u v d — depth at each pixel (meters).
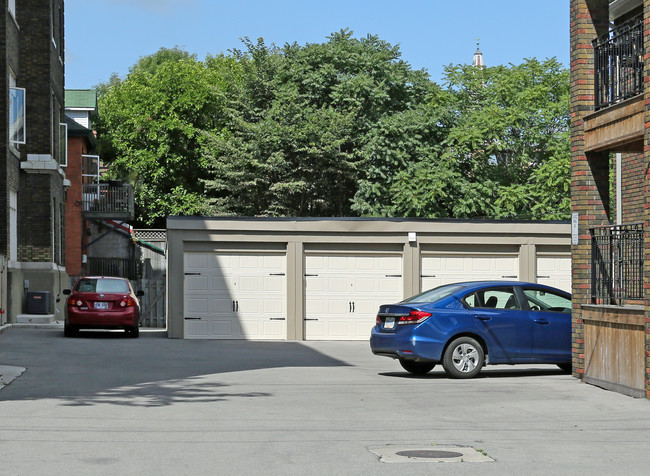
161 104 55.03
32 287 30.27
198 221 25.56
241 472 7.46
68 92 44.84
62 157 34.91
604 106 14.81
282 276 25.94
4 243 27.17
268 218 25.88
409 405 11.63
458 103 45.94
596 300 14.80
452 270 26.52
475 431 9.63
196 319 25.56
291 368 16.67
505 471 7.59
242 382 14.14
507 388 13.66
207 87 50.16
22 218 30.38
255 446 8.62
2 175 27.11
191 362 17.55
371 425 9.95
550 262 26.86
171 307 25.42
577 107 15.33
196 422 10.05
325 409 11.16
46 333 25.05
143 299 32.88
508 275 26.67
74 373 15.11
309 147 43.12
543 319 15.75
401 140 42.03
